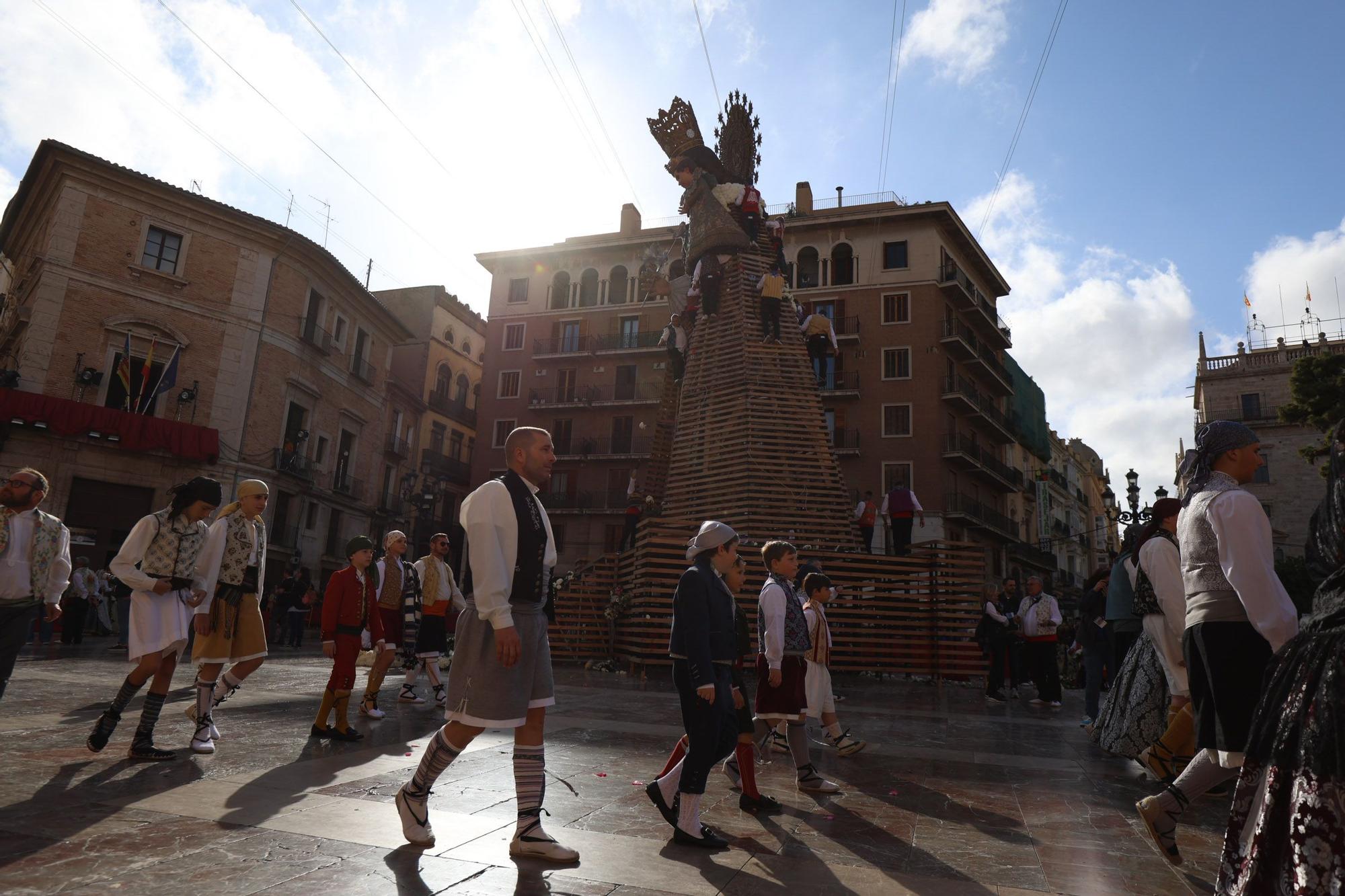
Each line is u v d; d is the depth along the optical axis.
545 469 3.55
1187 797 3.32
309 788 4.06
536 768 3.25
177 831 3.16
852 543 15.70
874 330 38.88
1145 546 4.86
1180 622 4.61
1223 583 3.06
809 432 16.59
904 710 9.45
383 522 37.28
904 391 37.91
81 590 15.37
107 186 24.98
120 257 25.09
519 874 2.89
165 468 25.09
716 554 3.97
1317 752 2.13
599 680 11.98
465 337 47.69
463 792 4.18
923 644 14.74
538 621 3.35
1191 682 3.21
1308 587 27.86
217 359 26.67
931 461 36.94
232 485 26.47
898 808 4.35
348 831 3.30
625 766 5.14
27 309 24.22
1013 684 12.78
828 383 38.72
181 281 26.06
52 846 2.88
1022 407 49.00
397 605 7.15
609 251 44.19
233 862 2.81
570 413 43.16
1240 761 2.93
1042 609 11.05
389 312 35.81
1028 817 4.18
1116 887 3.04
